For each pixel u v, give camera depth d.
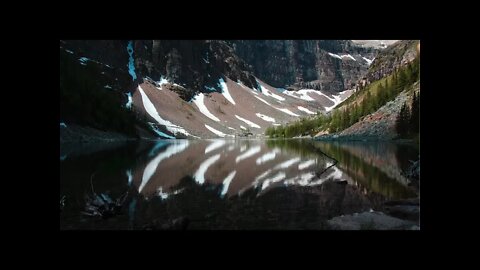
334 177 33.97
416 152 58.84
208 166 46.09
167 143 126.38
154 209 21.25
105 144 98.19
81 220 18.14
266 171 40.25
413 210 19.30
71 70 133.88
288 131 195.88
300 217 19.02
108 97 148.12
